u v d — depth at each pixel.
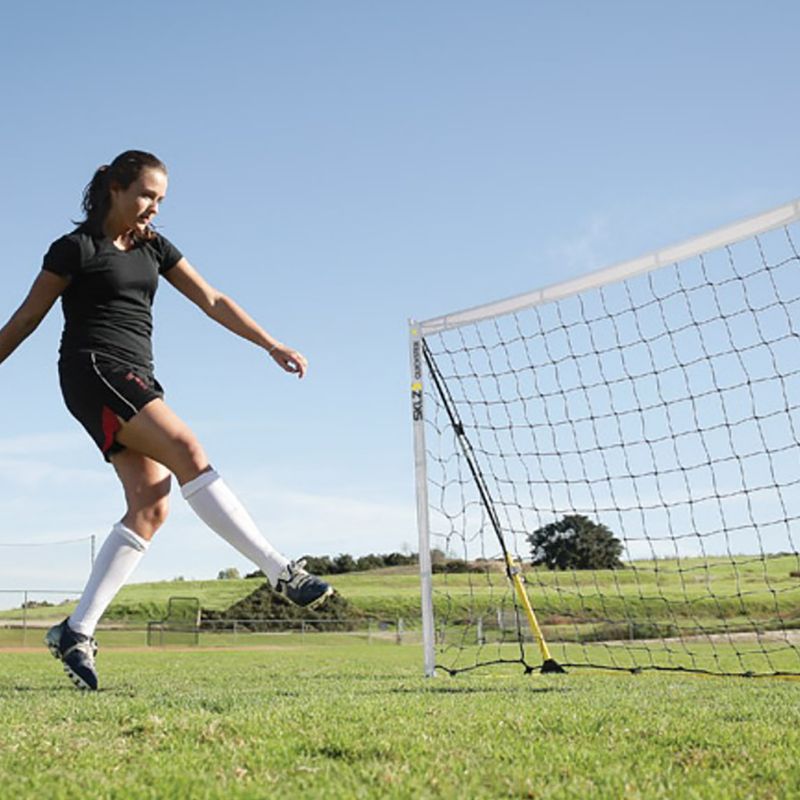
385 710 3.22
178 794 1.85
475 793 1.88
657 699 4.01
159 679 5.97
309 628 41.72
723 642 18.47
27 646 27.88
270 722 2.82
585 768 2.18
